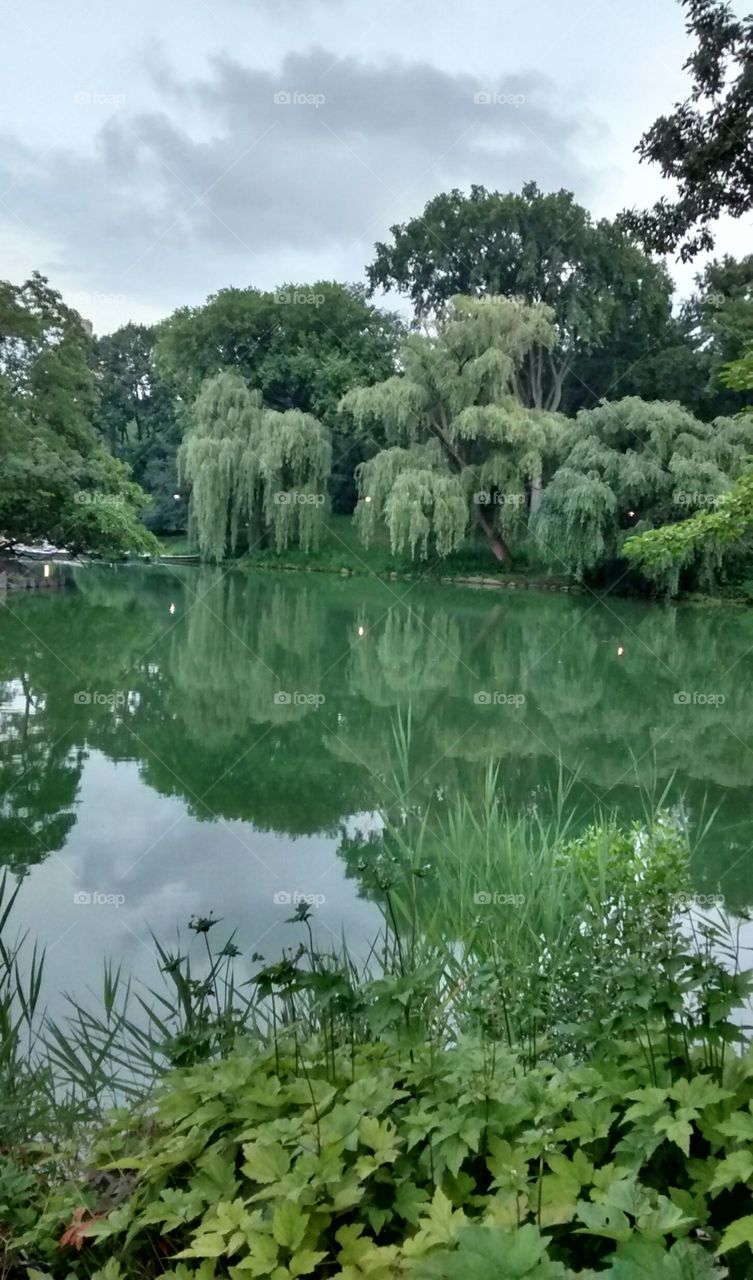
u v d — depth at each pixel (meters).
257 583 21.53
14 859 4.75
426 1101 1.47
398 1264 1.17
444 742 8.50
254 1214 1.28
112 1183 1.55
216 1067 1.67
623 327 23.81
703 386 21.56
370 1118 1.41
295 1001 2.32
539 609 18.86
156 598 18.91
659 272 23.23
